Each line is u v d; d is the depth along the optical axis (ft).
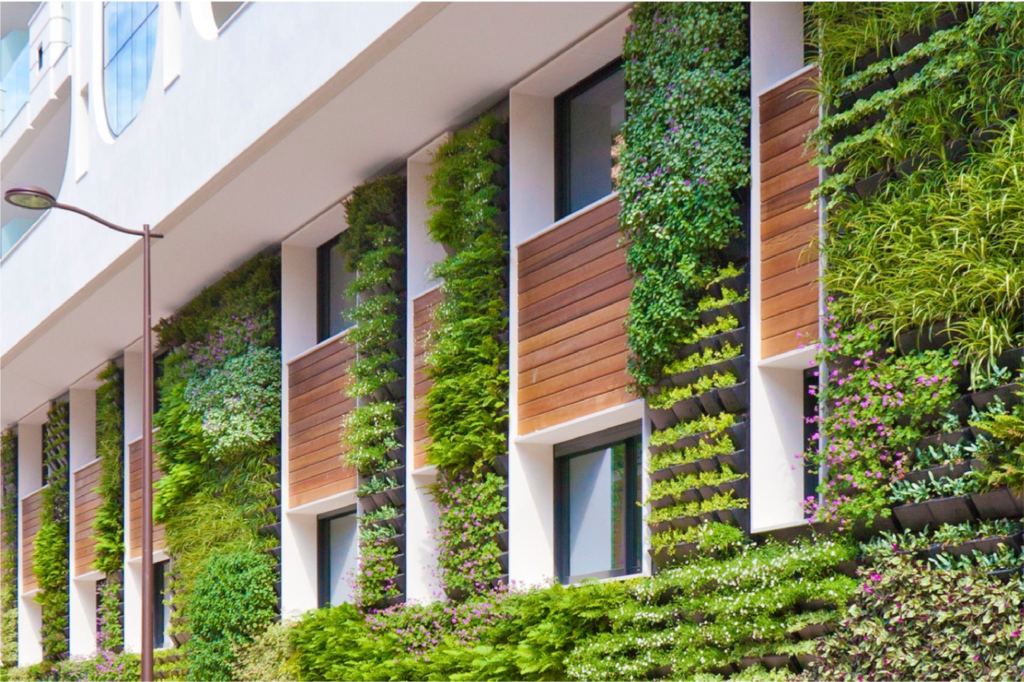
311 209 54.54
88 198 61.57
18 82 78.89
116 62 60.85
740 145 35.81
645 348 37.60
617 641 36.24
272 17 46.21
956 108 29.94
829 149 32.94
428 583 48.83
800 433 35.01
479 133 45.44
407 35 40.04
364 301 52.31
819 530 32.27
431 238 47.21
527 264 44.19
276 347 59.06
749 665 32.91
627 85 42.09
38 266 67.36
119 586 72.90
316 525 57.88
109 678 66.69
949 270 29.04
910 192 30.48
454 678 41.01
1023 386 27.20
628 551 41.42
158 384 65.82
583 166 44.47
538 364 43.27
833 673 30.17
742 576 32.86
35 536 83.20
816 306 32.99
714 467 35.91
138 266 59.00
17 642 86.02
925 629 28.37
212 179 50.14
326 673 48.96
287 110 44.93
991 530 27.86
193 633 57.88
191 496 61.67
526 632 39.68
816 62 33.40
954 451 28.63
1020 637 26.27
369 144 48.26
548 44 41.34
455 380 45.34
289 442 57.62
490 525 44.11
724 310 35.83
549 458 44.78
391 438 50.47
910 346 30.17
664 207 37.37
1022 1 28.48
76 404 81.00
